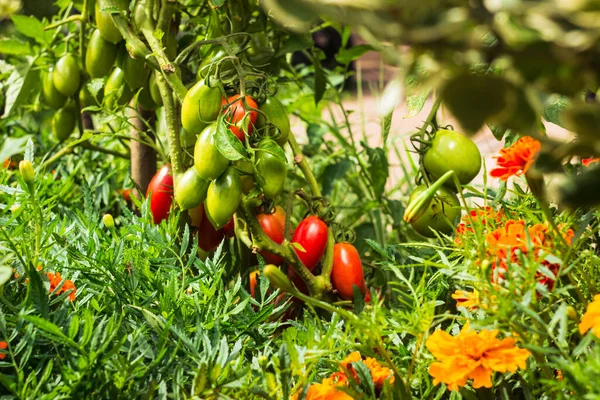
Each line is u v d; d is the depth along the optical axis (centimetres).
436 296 88
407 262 121
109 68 119
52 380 73
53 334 69
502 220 93
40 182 100
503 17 47
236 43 118
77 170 142
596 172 55
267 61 130
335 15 49
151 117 134
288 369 66
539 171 59
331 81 173
